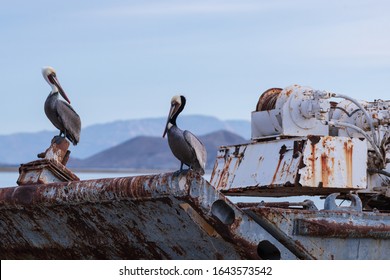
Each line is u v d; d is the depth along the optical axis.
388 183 17.28
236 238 12.80
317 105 16.27
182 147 13.31
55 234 15.36
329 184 15.63
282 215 13.34
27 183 15.48
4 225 16.14
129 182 13.19
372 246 14.47
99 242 14.72
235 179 16.88
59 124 16.33
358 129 16.53
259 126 17.11
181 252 13.82
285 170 15.80
